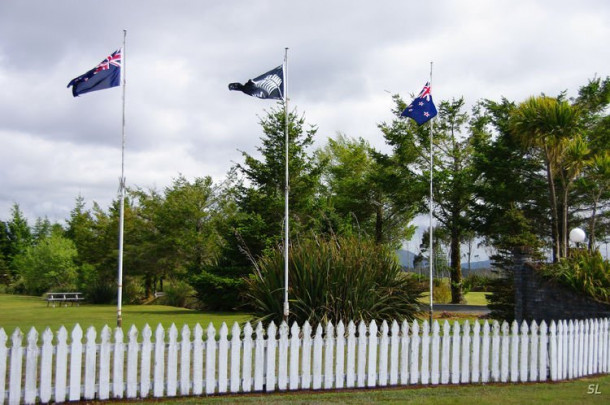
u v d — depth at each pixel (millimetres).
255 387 8812
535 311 14906
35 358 7902
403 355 9500
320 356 9086
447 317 21656
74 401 7996
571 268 14680
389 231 44562
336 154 47406
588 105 29703
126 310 25969
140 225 39031
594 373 11016
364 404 8070
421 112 16969
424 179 35375
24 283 51531
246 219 26656
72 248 53000
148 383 8328
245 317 20109
